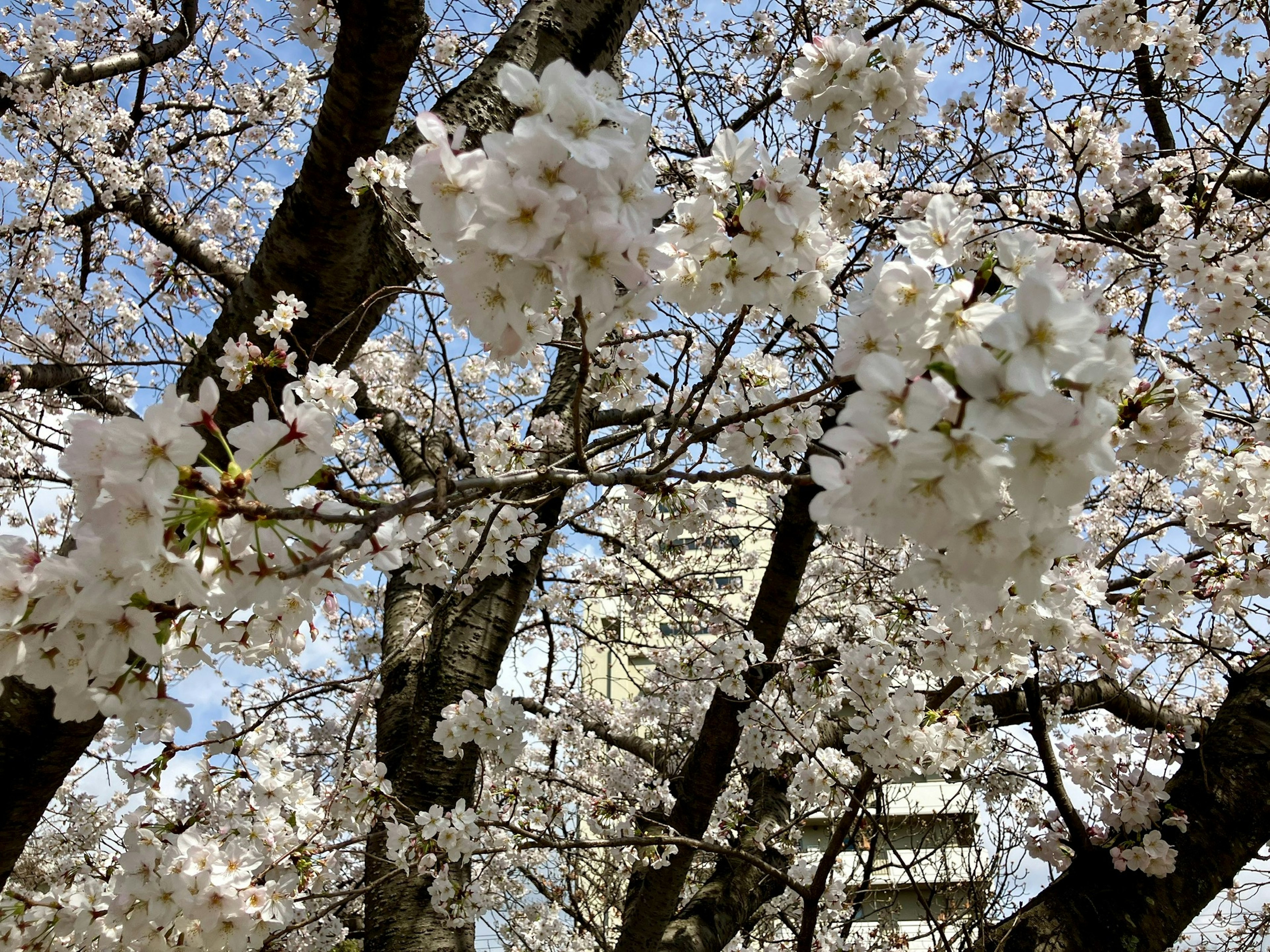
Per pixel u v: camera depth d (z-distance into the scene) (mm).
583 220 1223
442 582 3131
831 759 4148
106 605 1287
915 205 3939
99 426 1273
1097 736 3980
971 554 1165
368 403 5152
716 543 6082
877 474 1088
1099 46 4547
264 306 2855
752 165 1809
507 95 1262
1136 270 4547
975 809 5312
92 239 6668
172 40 6539
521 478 1602
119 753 1929
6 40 6641
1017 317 1037
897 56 2354
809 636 6258
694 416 2273
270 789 2914
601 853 6328
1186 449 2076
